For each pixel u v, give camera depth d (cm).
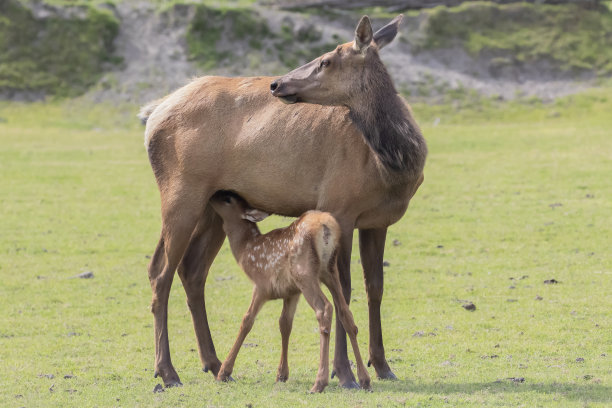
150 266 2866
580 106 13475
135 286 4553
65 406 2466
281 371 2716
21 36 15088
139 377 2889
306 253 2506
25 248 5488
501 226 5769
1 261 5134
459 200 6762
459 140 10412
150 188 7800
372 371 2884
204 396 2505
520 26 15900
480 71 14862
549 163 8319
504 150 9412
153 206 6962
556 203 6438
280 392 2502
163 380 2731
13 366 3069
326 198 2641
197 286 2933
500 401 2300
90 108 13675
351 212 2612
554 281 4278
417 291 4222
